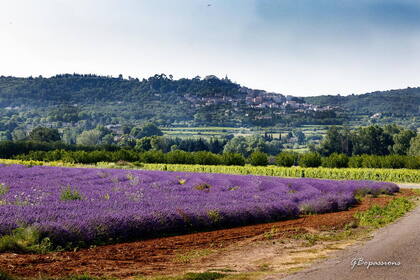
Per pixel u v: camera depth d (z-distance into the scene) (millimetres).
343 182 41719
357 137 148375
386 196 37688
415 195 38906
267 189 33938
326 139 148375
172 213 18562
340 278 11070
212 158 85000
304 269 12375
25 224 14742
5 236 13492
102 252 14102
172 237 17422
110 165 71625
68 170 45250
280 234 18734
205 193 27750
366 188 37750
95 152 82188
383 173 61125
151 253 14430
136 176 37781
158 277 11320
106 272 11633
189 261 13594
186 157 85938
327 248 15984
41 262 12266
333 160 77312
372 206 29375
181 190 29359
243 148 152125
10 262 11930
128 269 12125
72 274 11156
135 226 16812
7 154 106438
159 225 17609
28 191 24672
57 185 29109
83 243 14781
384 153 146500
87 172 42844
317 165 77688
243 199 25828
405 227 20312
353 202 30828
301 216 24812
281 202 24297
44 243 13797
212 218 19766
